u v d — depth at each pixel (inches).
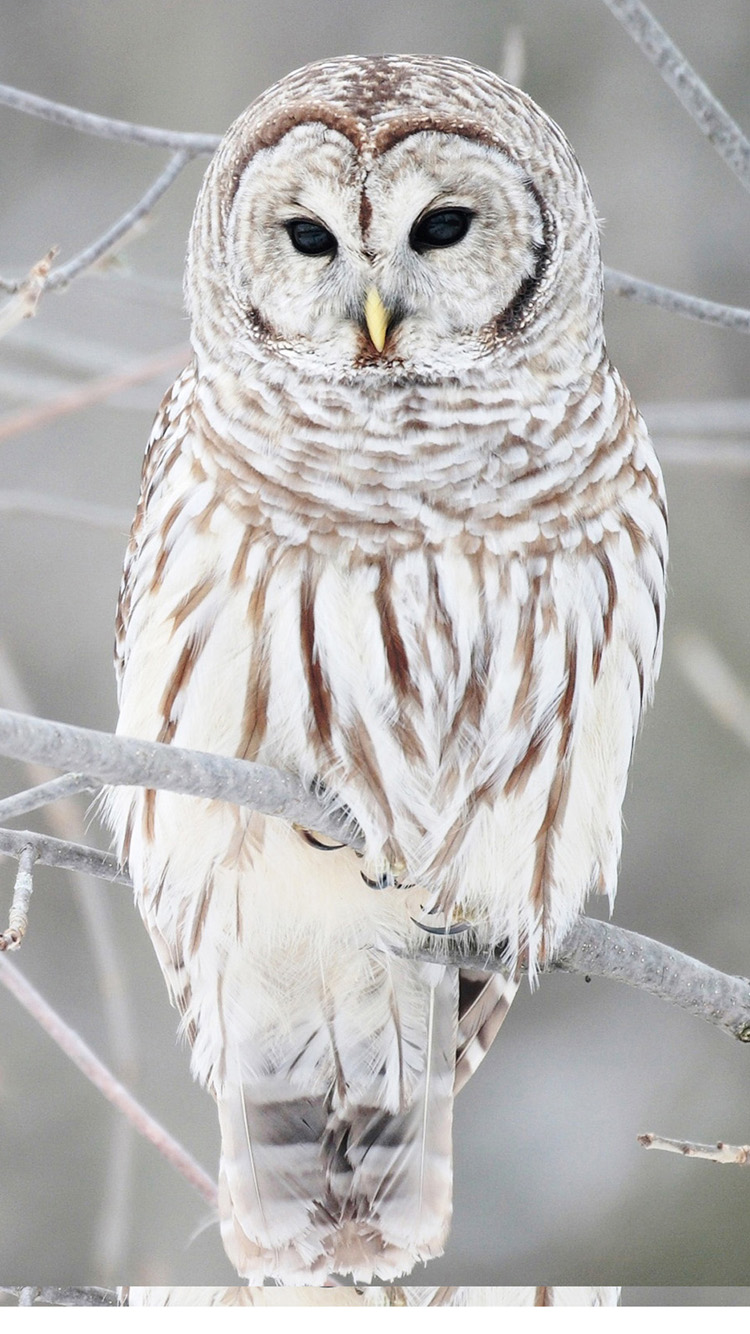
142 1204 241.1
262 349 226.1
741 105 247.9
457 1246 241.8
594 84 247.6
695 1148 223.5
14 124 248.2
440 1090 229.0
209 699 225.8
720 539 246.1
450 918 227.6
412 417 225.6
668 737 245.1
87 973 243.8
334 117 225.0
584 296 226.7
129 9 248.7
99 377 239.3
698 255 247.4
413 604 225.5
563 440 226.1
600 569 226.4
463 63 226.7
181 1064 243.0
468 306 225.9
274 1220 228.4
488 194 225.6
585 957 226.4
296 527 225.5
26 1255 240.7
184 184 247.4
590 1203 242.4
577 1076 244.1
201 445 226.4
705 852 244.8
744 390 247.0
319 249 225.8
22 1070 242.8
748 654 245.0
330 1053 229.0
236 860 226.5
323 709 225.6
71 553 246.1
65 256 247.4
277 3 248.2
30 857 223.1
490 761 226.4
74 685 245.3
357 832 225.9
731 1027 225.8
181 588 225.9
